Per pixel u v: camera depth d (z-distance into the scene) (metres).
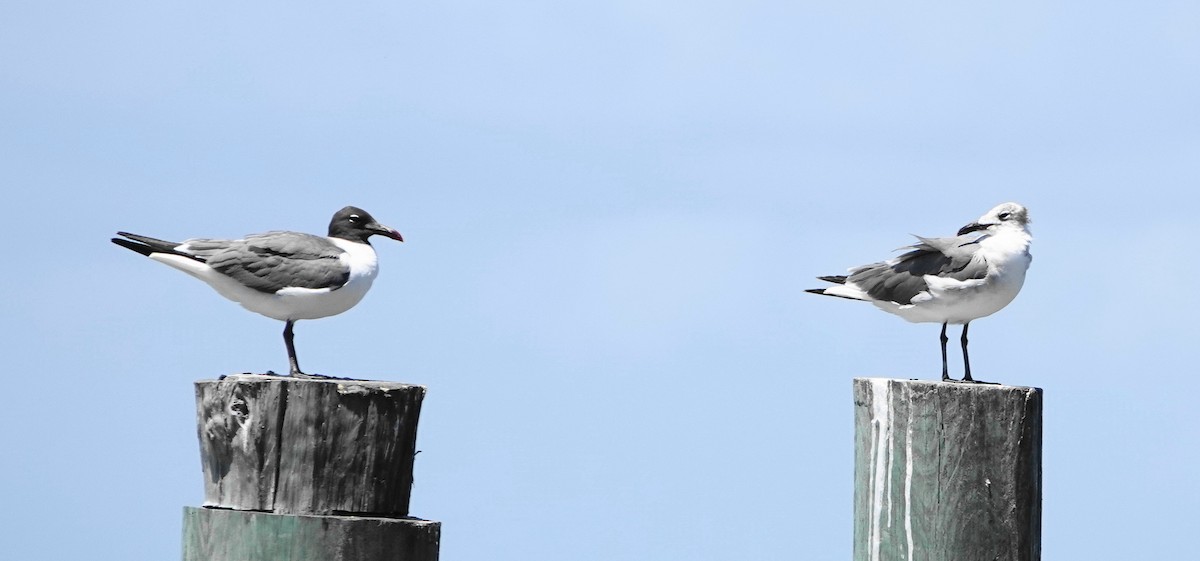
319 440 13.30
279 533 12.94
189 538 13.39
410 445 13.70
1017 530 14.08
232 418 13.46
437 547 13.38
